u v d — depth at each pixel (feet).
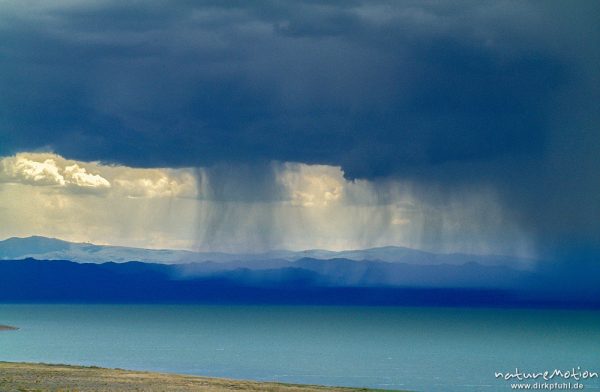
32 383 330.34
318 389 362.94
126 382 353.31
